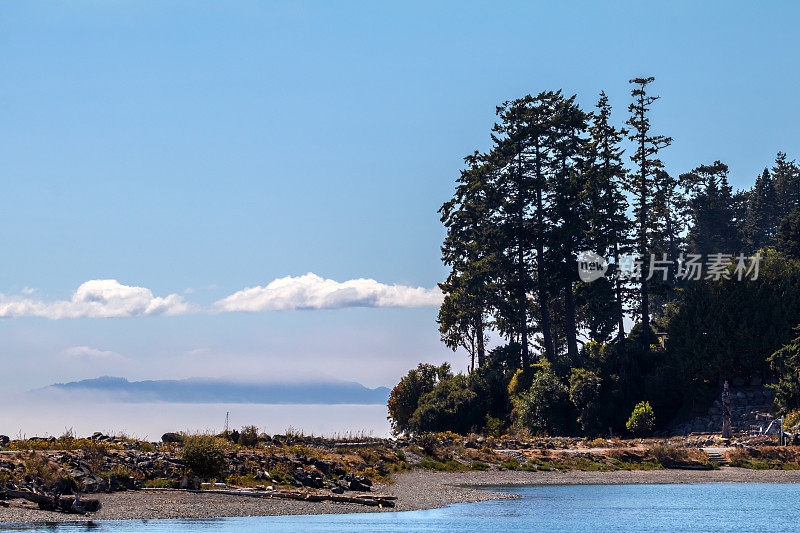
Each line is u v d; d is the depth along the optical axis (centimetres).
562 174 12019
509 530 3888
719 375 10019
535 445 8438
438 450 7419
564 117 12031
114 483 4550
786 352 9406
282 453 5869
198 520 3897
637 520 4266
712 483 6328
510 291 11844
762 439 8144
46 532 3422
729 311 10075
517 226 11762
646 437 9669
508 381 11994
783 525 4097
